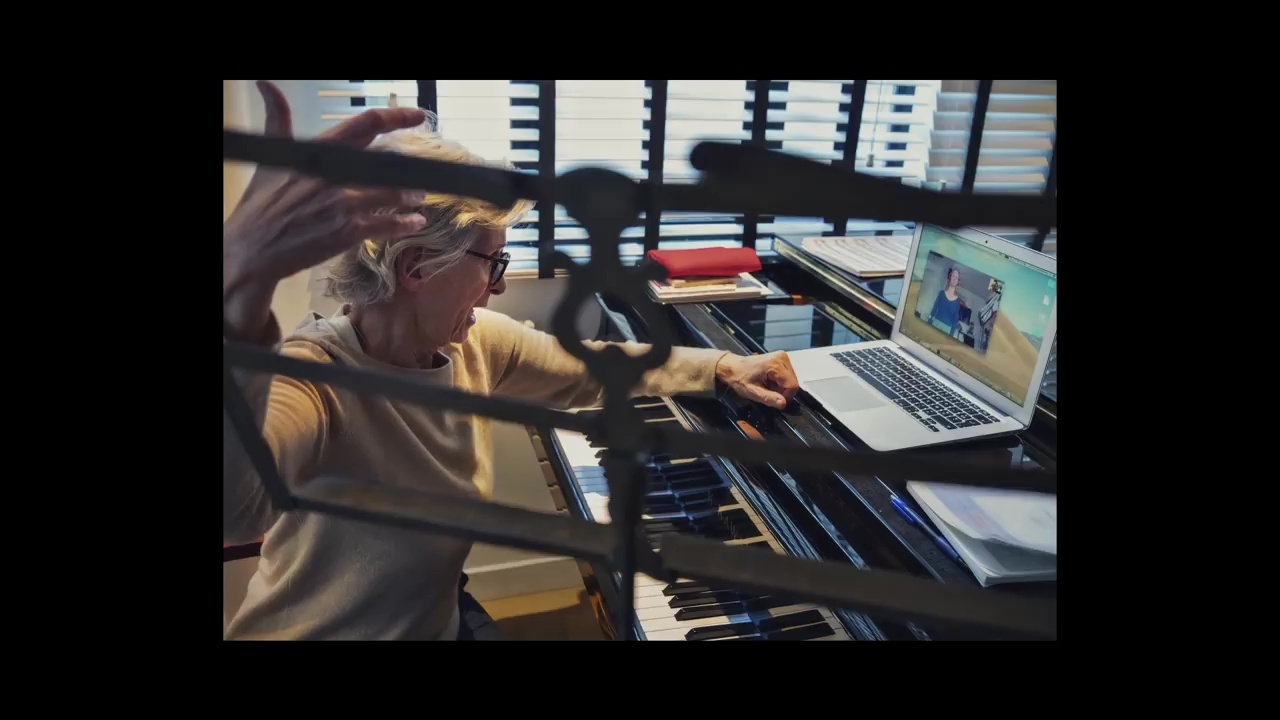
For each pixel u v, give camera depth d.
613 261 0.21
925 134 2.04
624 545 0.26
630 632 0.27
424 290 1.13
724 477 1.22
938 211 0.19
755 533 1.14
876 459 0.22
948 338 1.32
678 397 1.38
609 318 1.71
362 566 1.12
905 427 1.17
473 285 1.15
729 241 2.01
